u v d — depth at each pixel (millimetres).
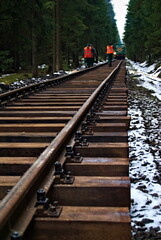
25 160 3316
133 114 7812
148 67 36562
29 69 29531
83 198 2547
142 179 3814
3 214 1816
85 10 35531
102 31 49125
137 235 2584
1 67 18094
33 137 4199
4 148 3719
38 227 2098
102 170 2984
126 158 3219
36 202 2201
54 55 26859
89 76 16156
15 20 19375
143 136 5723
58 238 2102
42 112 5914
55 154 3010
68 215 2168
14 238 1713
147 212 2969
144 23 36344
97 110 5949
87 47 21500
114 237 2074
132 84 16516
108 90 9438
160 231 2637
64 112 5906
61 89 10273
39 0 20078
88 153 3488
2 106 6832
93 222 2076
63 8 27953
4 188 2686
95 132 4250
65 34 31469
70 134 3799
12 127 4695
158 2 23156
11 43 22500
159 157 4582
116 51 56969
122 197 2531
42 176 2588
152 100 11102
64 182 2621
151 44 27078
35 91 9500
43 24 20672
